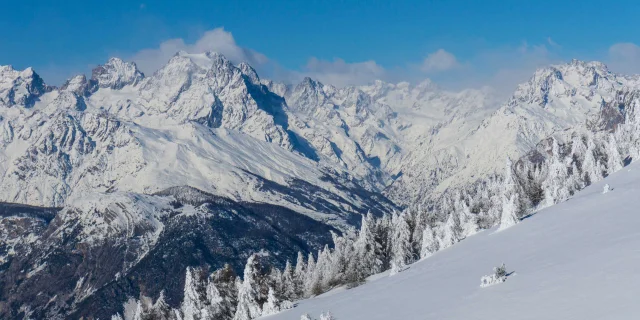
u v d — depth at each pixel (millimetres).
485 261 71125
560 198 110938
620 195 82250
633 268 45781
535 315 42188
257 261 104312
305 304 94875
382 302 66750
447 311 51094
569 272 50562
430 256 102875
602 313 38594
